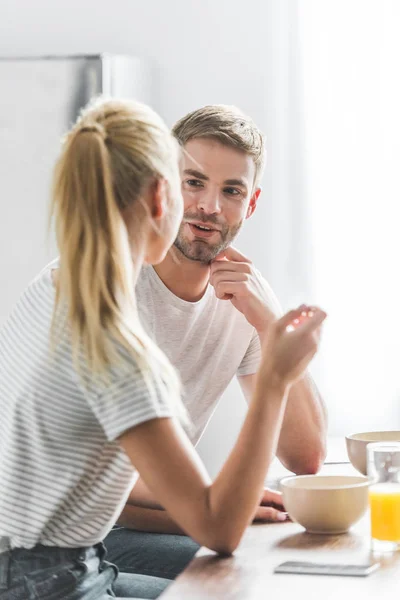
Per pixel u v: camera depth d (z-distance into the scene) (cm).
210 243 226
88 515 153
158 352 147
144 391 141
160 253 161
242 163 227
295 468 216
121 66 350
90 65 340
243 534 146
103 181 149
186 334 230
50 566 149
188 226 224
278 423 151
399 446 152
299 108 377
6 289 345
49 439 148
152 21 390
